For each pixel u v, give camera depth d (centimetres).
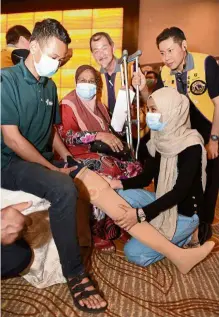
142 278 162
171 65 208
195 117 217
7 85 135
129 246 173
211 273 168
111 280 159
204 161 167
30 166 136
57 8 348
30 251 132
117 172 185
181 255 162
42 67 140
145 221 160
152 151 184
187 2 363
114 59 229
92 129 209
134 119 231
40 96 146
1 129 139
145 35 363
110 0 344
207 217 224
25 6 351
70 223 132
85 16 347
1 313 133
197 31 371
